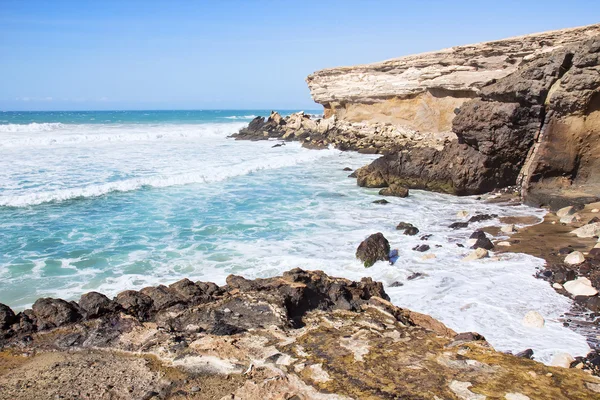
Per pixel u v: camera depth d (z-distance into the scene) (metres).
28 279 10.45
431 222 15.87
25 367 4.97
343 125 45.47
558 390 4.02
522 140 19.06
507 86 18.92
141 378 4.70
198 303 6.58
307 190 21.42
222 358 4.98
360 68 45.47
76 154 29.70
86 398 4.35
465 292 9.81
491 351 4.86
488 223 15.48
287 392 4.23
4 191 18.52
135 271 11.07
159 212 16.75
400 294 9.81
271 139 45.38
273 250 12.71
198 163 27.58
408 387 4.16
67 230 14.34
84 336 5.60
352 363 4.69
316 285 7.15
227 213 16.81
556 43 27.84
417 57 38.81
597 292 9.34
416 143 35.75
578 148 17.05
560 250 11.98
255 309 6.20
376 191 21.39
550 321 8.46
